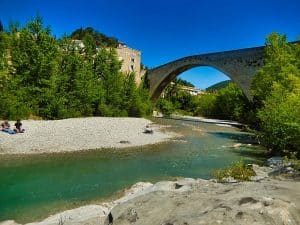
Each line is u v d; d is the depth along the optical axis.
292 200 6.66
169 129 48.97
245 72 64.50
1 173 18.17
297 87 32.44
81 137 31.30
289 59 42.47
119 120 50.28
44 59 43.59
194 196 7.43
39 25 44.09
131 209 7.11
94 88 54.22
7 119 38.94
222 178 16.33
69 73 50.03
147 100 79.94
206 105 114.25
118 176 18.75
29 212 12.57
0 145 24.95
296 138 24.69
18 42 43.75
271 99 33.12
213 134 46.72
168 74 90.56
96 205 13.00
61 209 12.98
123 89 61.91
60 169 19.69
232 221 5.80
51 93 44.84
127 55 92.56
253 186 8.05
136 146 30.11
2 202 13.65
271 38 46.69
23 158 22.06
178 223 5.96
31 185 16.17
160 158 25.08
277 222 5.79
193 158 25.73
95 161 22.52
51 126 35.62
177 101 125.25
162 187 11.57
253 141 38.47
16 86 42.19
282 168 15.26
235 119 93.69
